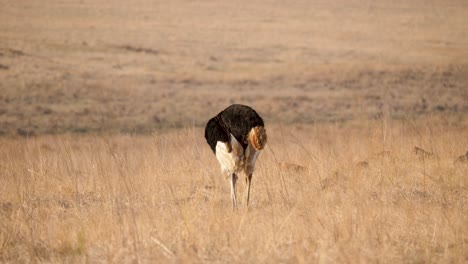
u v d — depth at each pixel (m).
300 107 149.75
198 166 47.75
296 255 23.75
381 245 25.30
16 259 26.17
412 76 185.12
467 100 158.50
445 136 58.81
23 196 38.34
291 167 45.94
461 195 36.06
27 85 151.50
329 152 51.53
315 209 32.03
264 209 33.53
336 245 25.09
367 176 41.16
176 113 141.62
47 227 30.39
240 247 25.42
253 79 180.88
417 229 27.61
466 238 26.27
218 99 156.62
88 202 37.62
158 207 34.44
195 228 28.36
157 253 25.22
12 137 109.94
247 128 35.09
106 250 25.97
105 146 81.19
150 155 56.34
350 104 152.50
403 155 47.81
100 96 150.62
